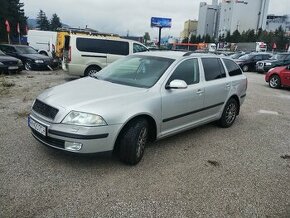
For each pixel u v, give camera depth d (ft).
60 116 13.05
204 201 12.00
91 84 16.10
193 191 12.69
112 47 41.57
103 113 13.08
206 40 364.17
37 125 13.85
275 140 20.31
